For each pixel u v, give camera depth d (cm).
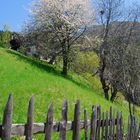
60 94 2623
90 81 4775
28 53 4703
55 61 4600
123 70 3181
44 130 838
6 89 2103
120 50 4234
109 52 4528
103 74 4559
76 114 989
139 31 4819
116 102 4575
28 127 773
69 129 968
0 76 2383
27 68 3169
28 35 4631
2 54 3497
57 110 2167
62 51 4359
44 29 4519
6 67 2731
